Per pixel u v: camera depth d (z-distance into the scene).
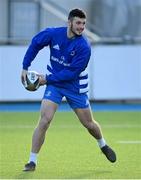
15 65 43.91
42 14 47.94
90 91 44.69
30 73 19.27
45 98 19.31
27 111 40.31
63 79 19.17
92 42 44.69
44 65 43.34
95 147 25.33
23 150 24.47
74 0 50.41
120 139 27.97
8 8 47.44
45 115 19.19
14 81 44.00
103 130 31.44
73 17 18.89
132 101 45.81
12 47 43.78
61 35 19.16
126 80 44.84
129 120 36.09
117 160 21.98
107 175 18.88
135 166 20.70
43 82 19.30
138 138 28.36
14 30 47.53
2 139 27.83
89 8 50.12
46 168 20.17
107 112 40.47
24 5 47.75
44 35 19.30
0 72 43.88
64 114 38.84
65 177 18.44
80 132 30.45
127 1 49.94
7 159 22.17
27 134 29.58
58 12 48.25
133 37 46.66
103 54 44.56
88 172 19.44
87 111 19.83
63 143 26.55
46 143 26.53
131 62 44.84
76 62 19.08
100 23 50.03
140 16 49.84
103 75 44.62
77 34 19.02
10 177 18.34
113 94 44.84
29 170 19.38
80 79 19.55
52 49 19.33
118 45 44.69
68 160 21.98
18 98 44.16
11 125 33.28
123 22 50.00
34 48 19.48
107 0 50.22
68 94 19.52
